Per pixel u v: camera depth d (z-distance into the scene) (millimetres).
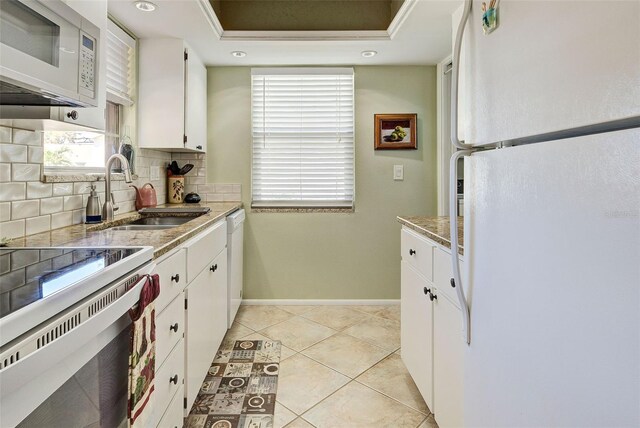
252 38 2674
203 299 1895
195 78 2891
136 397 1015
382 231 3342
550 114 686
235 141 3281
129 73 2512
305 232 3344
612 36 555
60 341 702
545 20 696
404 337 2127
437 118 3260
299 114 3295
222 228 2385
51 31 1071
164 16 2268
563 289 661
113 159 1978
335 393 1995
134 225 2076
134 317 1021
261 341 2611
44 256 1073
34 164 1564
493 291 898
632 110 524
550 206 691
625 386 543
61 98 1168
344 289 3357
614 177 555
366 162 3312
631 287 531
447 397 1487
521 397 788
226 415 1806
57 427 741
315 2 3064
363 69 3270
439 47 2830
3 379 567
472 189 1002
